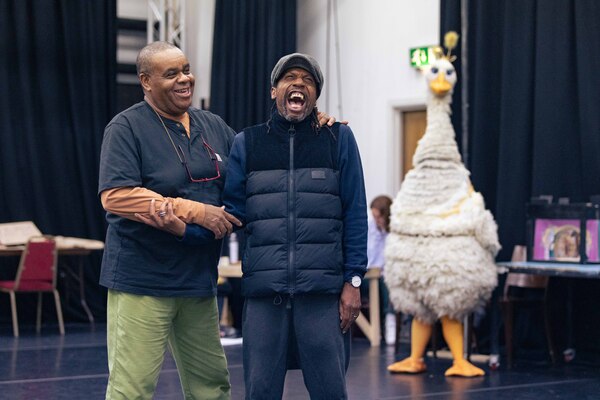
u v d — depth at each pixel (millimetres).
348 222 3318
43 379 5988
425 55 8344
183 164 3385
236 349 7387
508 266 6176
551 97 7004
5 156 9484
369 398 5367
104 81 9875
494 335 6496
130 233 3320
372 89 8828
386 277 6156
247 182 3332
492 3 7426
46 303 9695
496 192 7359
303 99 3262
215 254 3492
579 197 6938
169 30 10359
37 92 9641
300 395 5398
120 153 3301
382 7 8742
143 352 3326
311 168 3283
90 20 9766
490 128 7430
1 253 8867
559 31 6988
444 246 5891
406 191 6113
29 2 9586
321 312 3262
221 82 9641
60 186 9703
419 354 6312
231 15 9602
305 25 9398
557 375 6203
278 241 3238
